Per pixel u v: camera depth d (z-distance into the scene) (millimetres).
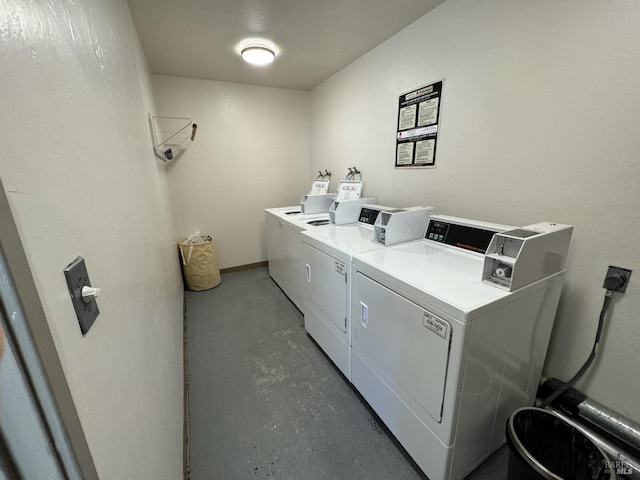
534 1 1312
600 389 1289
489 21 1504
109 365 538
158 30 1984
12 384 307
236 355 2012
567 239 1194
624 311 1183
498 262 1092
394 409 1280
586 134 1212
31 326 305
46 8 420
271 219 3076
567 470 1059
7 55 312
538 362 1298
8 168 295
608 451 1186
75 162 497
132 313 763
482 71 1572
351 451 1324
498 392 1150
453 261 1358
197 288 3090
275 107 3451
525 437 1110
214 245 3338
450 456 1057
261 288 3143
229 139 3287
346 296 1555
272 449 1337
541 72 1326
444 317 977
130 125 1158
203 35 2074
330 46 2299
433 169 1964
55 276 372
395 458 1291
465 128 1712
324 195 2988
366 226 2232
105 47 850
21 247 303
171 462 1003
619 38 1081
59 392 338
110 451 490
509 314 1049
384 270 1246
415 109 2031
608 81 1126
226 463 1275
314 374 1817
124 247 772
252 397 1642
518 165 1472
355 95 2664
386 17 1887
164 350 1215
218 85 3121
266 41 2191
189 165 3154
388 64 2221
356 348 1526
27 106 347
